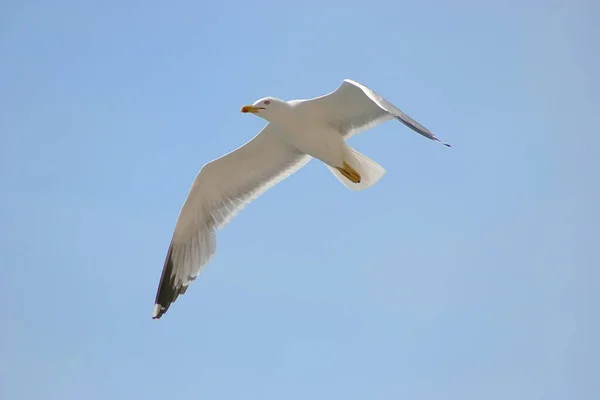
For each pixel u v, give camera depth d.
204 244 14.96
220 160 14.42
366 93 12.59
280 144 14.43
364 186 14.04
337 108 13.59
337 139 13.76
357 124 13.87
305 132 13.66
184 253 15.02
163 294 15.05
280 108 13.51
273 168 14.79
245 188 14.88
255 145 14.34
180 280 15.02
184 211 14.83
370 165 13.93
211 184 14.69
